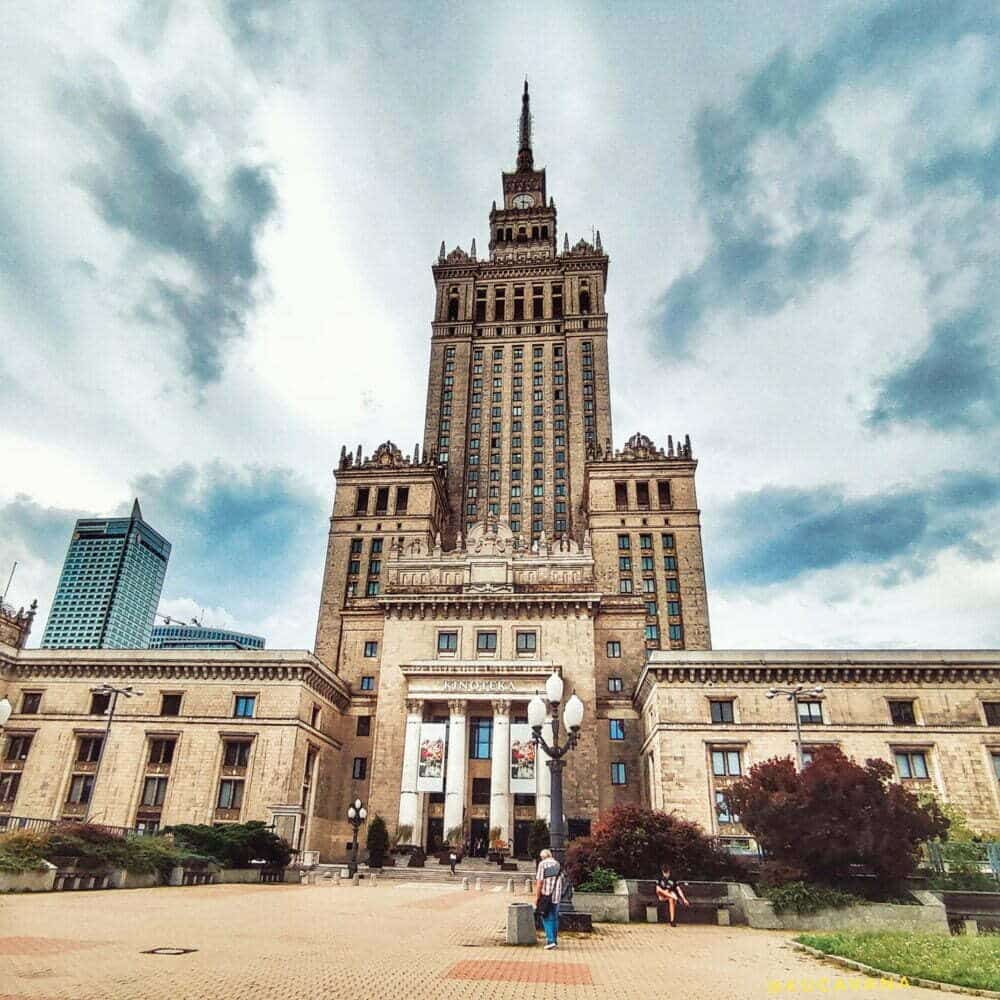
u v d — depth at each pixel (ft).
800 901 89.04
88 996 39.55
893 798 100.68
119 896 97.40
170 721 208.64
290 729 203.31
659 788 184.03
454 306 462.60
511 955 59.26
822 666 185.16
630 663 236.63
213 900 98.94
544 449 410.72
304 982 45.65
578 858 103.24
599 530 336.49
